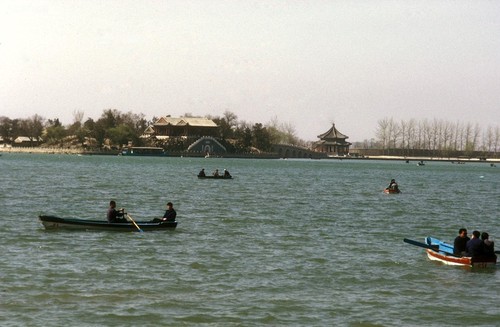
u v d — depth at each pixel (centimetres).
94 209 9431
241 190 13988
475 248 5244
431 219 8925
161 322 3809
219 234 6869
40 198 10794
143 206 9981
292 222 8119
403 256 5756
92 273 4866
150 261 5344
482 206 11138
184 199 11325
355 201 11612
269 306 4144
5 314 3859
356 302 4269
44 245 5925
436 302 4300
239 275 4919
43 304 4066
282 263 5378
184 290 4462
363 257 5694
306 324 3838
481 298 4412
